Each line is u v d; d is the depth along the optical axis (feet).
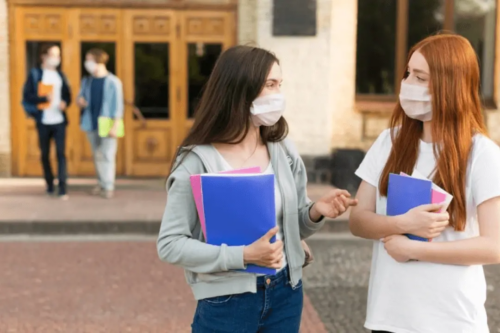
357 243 23.47
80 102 28.37
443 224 7.25
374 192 8.20
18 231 24.07
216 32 32.99
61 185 28.43
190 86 33.27
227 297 7.56
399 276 7.55
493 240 7.21
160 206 27.02
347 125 33.12
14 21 32.55
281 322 7.77
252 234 7.24
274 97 7.56
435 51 7.47
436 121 7.50
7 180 32.45
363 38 33.30
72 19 32.68
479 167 7.38
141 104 33.27
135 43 32.96
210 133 7.67
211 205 7.19
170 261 7.50
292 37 31.50
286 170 8.00
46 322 15.46
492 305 16.78
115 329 15.07
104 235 24.21
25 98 27.99
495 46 33.40
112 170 28.73
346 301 17.15
